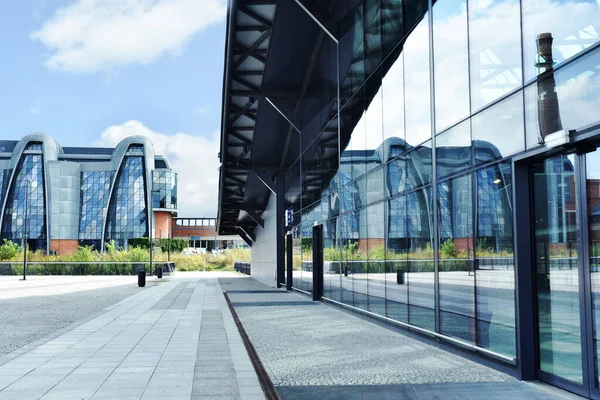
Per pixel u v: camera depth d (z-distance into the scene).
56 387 6.57
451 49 9.20
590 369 5.89
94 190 124.50
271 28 17.58
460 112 8.89
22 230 122.06
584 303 6.02
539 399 5.88
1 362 8.23
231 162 29.33
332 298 17.67
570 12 6.24
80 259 58.72
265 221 36.47
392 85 12.00
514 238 7.16
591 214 5.95
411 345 9.68
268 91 22.02
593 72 5.85
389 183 12.13
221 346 9.68
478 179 8.28
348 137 15.55
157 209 121.94
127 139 124.62
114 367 7.80
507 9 7.52
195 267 70.50
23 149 125.62
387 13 12.37
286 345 9.71
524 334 6.93
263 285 32.31
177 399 6.00
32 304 19.48
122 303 19.81
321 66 18.97
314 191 20.31
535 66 6.89
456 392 6.23
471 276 8.39
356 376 7.11
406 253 11.05
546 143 6.43
